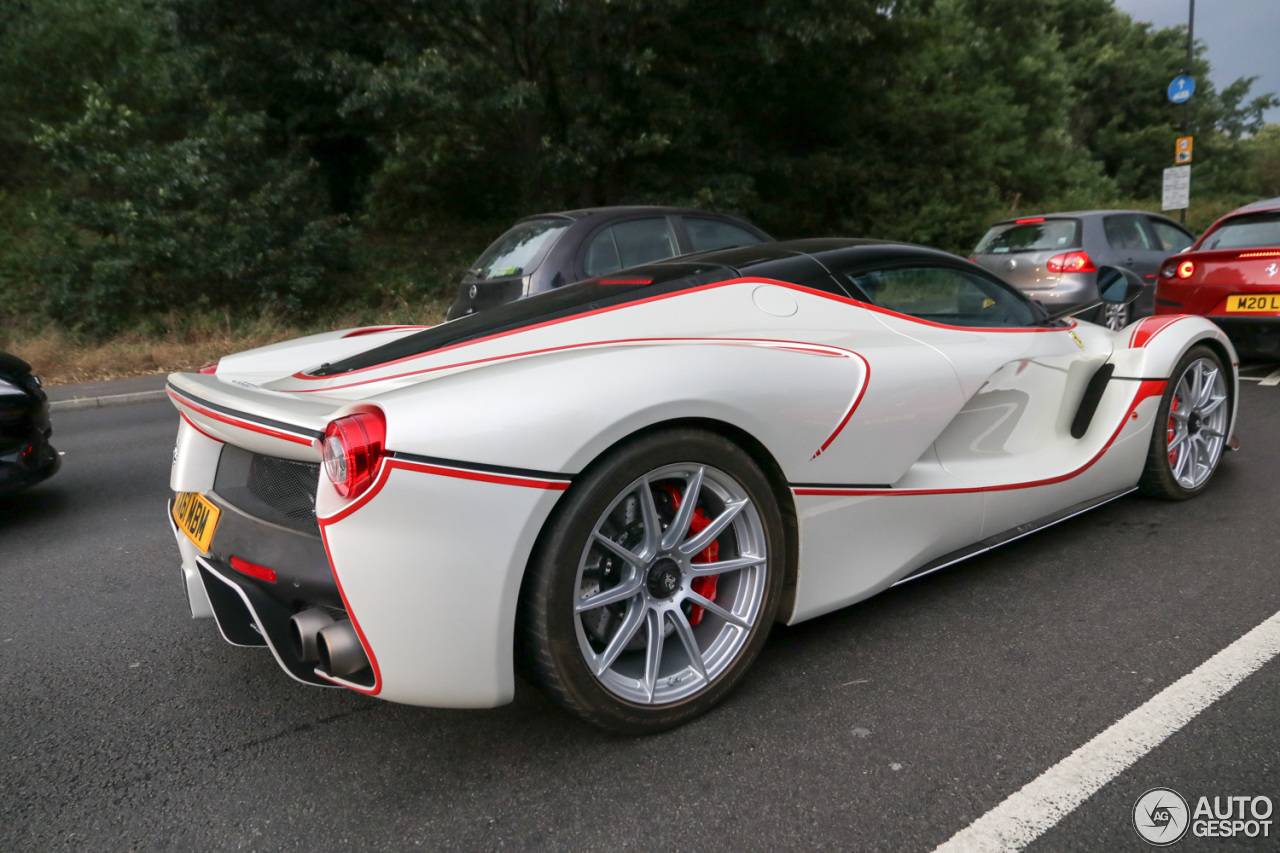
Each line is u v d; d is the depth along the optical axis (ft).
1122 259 26.94
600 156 44.47
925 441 8.10
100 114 40.86
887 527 7.97
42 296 40.06
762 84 54.24
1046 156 75.46
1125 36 122.01
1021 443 9.59
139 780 6.46
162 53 51.16
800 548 7.29
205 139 41.09
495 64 43.19
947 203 60.03
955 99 61.82
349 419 5.56
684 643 6.73
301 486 6.49
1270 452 13.70
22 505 15.23
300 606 6.36
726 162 52.26
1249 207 20.36
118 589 10.71
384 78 39.37
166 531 13.16
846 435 7.40
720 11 46.80
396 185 54.24
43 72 50.52
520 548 5.70
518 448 5.63
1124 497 11.87
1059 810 5.49
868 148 60.18
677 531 6.52
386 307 44.19
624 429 5.98
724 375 6.63
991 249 29.12
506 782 6.16
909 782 5.88
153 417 24.53
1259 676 6.93
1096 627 8.01
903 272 9.32
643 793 5.94
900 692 7.07
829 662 7.64
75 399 26.63
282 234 41.55
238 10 44.45
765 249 9.30
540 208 48.80
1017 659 7.50
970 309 9.77
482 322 8.15
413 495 5.48
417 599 5.58
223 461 7.52
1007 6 77.66
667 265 9.22
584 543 5.95
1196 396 11.39
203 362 33.60
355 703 7.50
